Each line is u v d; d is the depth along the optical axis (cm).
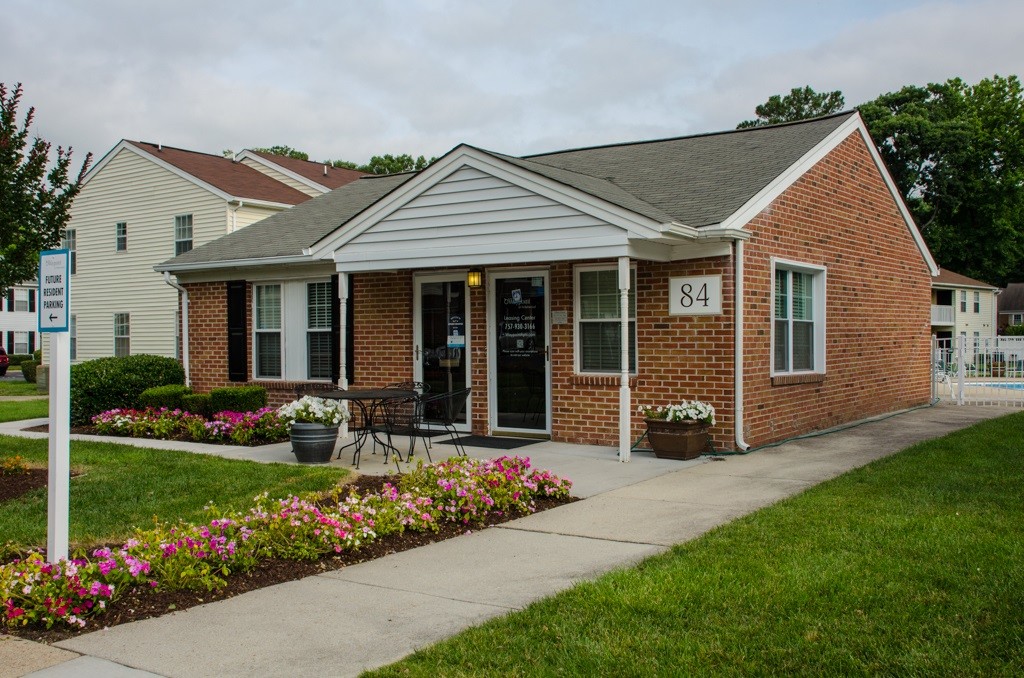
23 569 525
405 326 1349
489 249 1095
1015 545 582
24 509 788
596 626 461
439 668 412
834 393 1338
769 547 602
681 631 450
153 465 1003
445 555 637
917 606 471
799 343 1267
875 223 1494
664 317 1111
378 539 673
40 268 566
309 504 705
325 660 433
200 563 568
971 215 4816
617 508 780
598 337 1178
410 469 968
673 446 1034
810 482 873
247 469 973
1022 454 984
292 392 1466
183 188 2428
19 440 1253
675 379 1105
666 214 1048
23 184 967
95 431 1368
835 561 558
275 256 1431
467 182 1116
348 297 1408
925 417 1480
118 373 1504
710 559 577
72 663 434
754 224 1107
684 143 1481
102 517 757
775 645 426
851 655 410
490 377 1275
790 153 1241
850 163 1397
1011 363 2117
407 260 1166
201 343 1600
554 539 675
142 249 2522
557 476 912
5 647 457
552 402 1209
